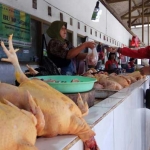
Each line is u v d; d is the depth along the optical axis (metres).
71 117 0.64
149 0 11.60
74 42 4.44
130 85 2.12
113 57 4.86
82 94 1.06
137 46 8.96
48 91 0.67
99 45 2.68
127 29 10.29
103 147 0.92
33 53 3.02
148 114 3.03
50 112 0.60
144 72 2.27
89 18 5.31
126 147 1.51
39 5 3.11
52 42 2.11
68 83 1.02
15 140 0.43
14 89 0.59
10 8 2.45
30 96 0.56
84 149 0.68
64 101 0.67
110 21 7.36
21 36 2.67
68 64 2.21
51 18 3.48
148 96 2.60
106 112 0.97
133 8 11.04
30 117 0.50
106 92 1.64
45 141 0.61
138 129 2.16
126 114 1.47
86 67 2.94
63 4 3.89
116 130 1.17
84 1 4.93
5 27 2.37
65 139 0.63
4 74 2.47
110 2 8.34
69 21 4.17
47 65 1.92
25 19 2.74
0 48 2.36
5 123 0.43
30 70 1.36
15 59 0.76
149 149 2.97
